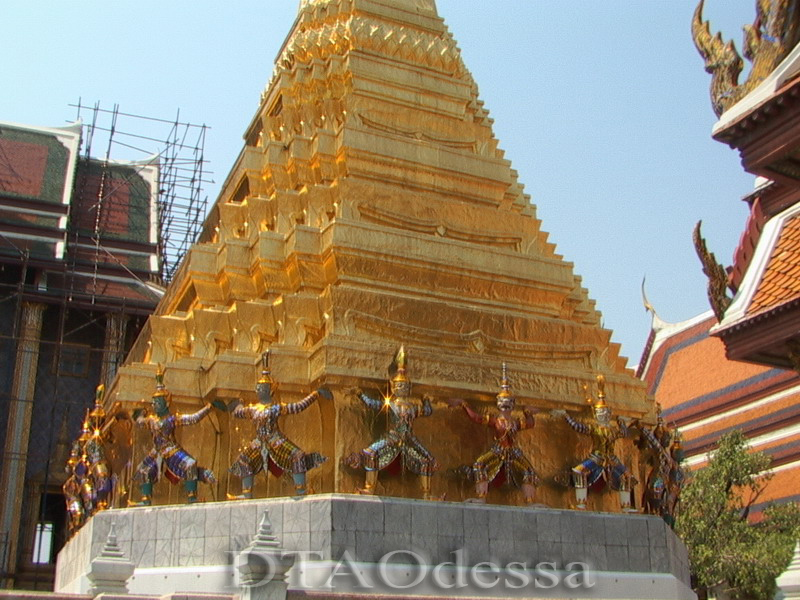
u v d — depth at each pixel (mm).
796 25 15047
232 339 22375
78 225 51531
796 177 15492
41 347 44250
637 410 23547
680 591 21391
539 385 22125
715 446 45281
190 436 21547
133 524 20188
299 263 22281
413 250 22734
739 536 34094
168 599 14492
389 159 24516
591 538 20766
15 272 45656
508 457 20906
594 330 23953
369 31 26828
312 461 19453
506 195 26609
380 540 18578
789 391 47438
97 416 24062
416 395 20844
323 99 26266
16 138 51938
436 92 26688
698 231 17672
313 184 24328
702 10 16797
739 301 16984
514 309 23859
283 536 18625
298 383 20406
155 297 48031
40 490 42125
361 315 20984
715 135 15586
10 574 39719
